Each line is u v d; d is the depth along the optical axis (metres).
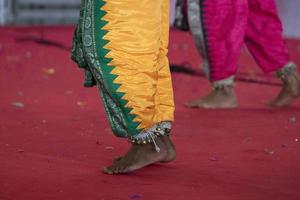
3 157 6.24
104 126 7.75
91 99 9.69
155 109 5.72
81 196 5.13
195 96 10.23
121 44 5.49
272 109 9.19
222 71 9.00
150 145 5.82
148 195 5.18
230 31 8.89
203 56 9.06
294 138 7.26
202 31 8.88
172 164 6.14
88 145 6.80
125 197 5.12
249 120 8.27
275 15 9.11
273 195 5.22
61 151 6.53
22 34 18.83
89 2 5.55
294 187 5.45
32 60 13.98
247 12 8.91
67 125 7.77
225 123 8.05
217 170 5.96
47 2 23.66
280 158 6.40
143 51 5.50
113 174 5.77
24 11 23.22
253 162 6.24
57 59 14.27
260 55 9.25
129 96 5.55
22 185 5.39
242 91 10.79
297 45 17.86
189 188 5.39
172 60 14.51
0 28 20.42
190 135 7.34
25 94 9.97
